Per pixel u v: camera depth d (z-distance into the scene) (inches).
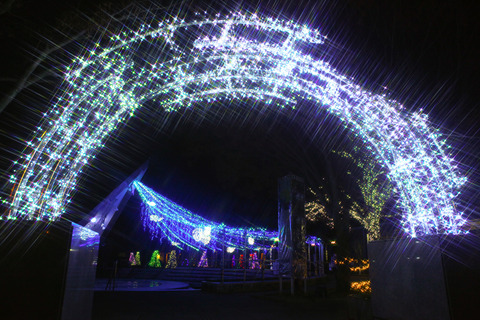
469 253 140.8
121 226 996.6
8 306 118.3
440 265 149.3
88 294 167.6
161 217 913.5
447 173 203.5
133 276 819.4
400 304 167.5
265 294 498.9
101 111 242.2
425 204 195.0
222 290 530.6
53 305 120.1
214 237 842.2
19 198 170.4
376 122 240.8
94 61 249.4
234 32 281.3
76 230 137.3
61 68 259.0
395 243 176.2
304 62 281.1
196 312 351.3
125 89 277.0
